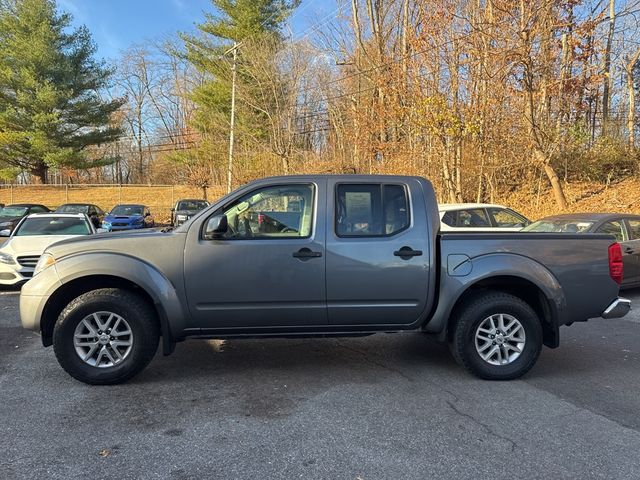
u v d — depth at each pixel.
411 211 4.86
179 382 4.77
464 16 17.42
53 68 33.06
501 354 4.86
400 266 4.74
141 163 61.44
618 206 17.02
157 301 4.57
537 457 3.35
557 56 16.88
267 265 4.65
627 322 7.24
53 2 34.34
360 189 4.86
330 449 3.45
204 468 3.21
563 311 4.91
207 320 4.68
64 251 4.71
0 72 32.53
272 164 33.34
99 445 3.51
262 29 35.88
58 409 4.13
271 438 3.62
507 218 11.34
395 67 19.47
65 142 35.09
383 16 27.52
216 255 4.62
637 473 3.15
